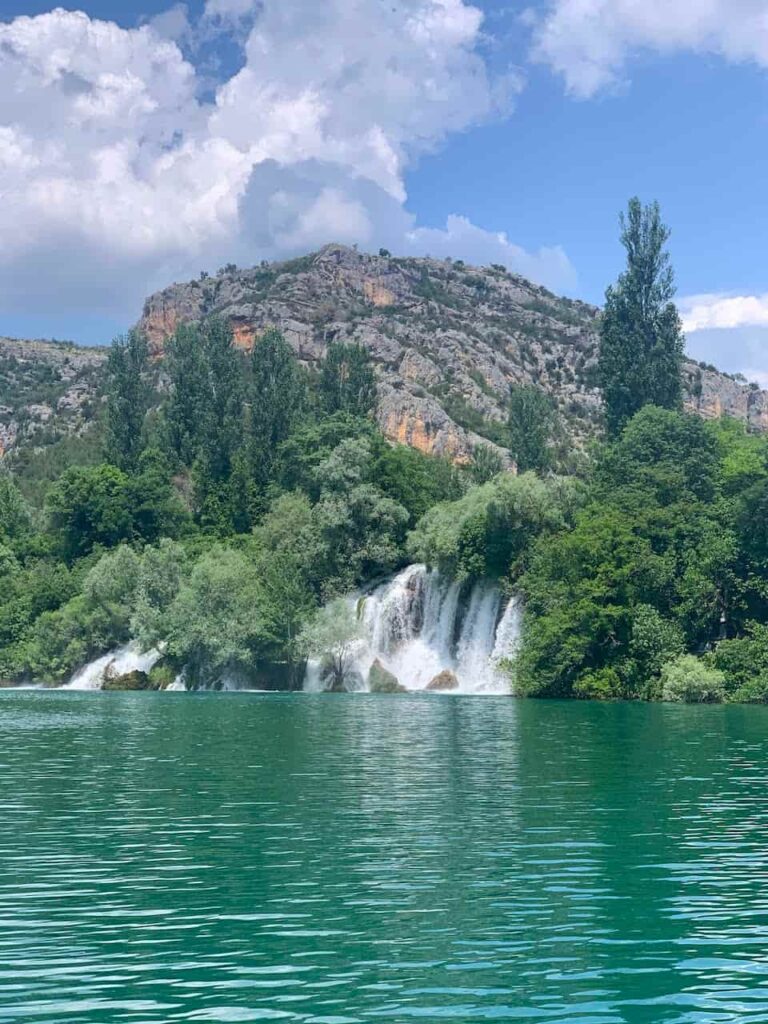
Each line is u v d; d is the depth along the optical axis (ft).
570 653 297.74
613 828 91.66
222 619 356.59
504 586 342.64
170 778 124.77
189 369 568.00
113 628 387.34
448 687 344.90
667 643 289.74
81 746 163.22
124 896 67.51
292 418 512.63
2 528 522.06
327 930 60.08
